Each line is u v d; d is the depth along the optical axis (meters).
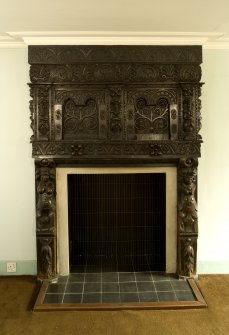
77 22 2.79
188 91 3.22
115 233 3.68
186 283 3.33
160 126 3.29
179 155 3.28
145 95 3.24
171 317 2.81
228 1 2.39
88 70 3.20
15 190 3.43
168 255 3.52
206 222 3.53
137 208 3.65
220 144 3.45
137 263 3.70
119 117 3.24
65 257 3.48
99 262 3.70
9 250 3.50
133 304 2.95
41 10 2.52
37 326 2.69
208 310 2.91
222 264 3.56
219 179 3.49
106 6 2.46
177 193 3.40
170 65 3.22
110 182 3.62
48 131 3.23
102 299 3.03
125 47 3.19
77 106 3.25
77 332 2.62
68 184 3.48
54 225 3.34
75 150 3.23
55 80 3.20
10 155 3.39
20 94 3.34
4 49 3.30
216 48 3.35
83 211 3.65
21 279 3.45
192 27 2.94
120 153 3.27
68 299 3.03
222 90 3.39
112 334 2.59
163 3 2.42
